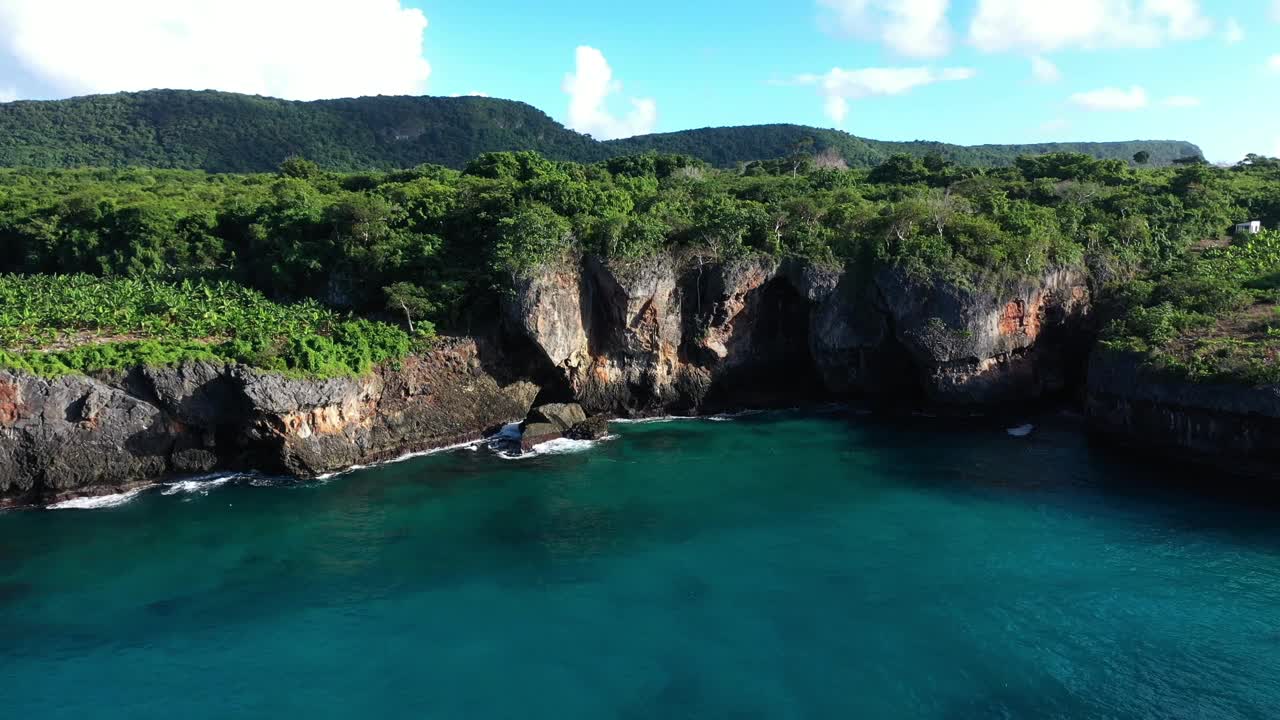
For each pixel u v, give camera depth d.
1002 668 29.12
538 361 64.12
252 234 73.62
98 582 35.94
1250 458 48.25
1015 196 85.56
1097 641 30.77
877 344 67.19
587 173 94.94
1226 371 48.88
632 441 59.00
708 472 51.41
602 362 65.50
